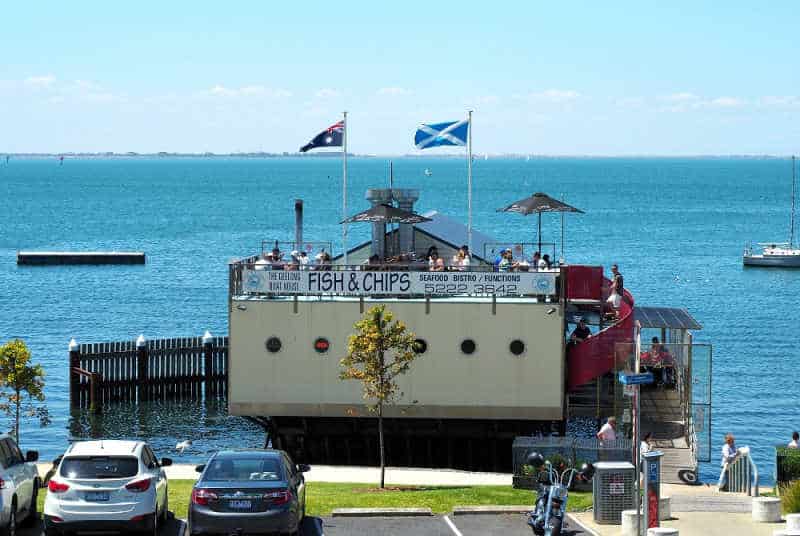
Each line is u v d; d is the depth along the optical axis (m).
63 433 50.59
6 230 166.88
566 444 31.08
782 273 117.19
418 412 37.81
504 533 23.75
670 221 187.38
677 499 28.06
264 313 38.22
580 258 127.06
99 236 155.38
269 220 179.75
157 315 85.19
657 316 41.12
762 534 23.62
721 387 59.97
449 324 37.62
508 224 175.88
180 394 58.19
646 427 37.50
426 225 49.56
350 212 197.12
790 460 30.42
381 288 37.88
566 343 39.19
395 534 23.67
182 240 147.62
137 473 21.86
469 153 44.91
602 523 24.86
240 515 21.05
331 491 30.02
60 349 70.88
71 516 21.38
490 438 39.00
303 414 38.25
